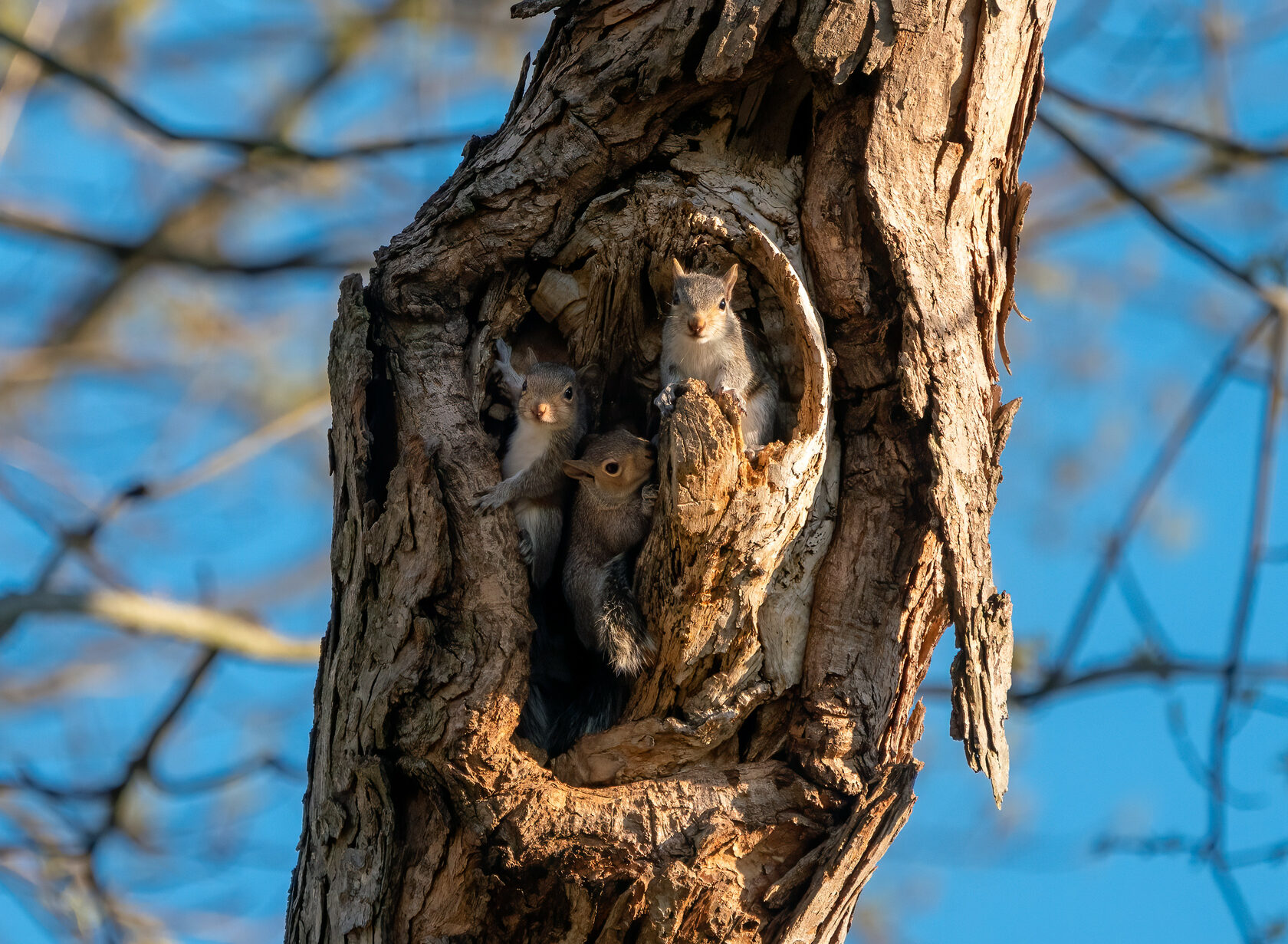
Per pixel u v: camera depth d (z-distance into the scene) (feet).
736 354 33.68
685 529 29.12
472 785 29.50
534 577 34.37
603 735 31.09
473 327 35.12
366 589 31.63
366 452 32.53
